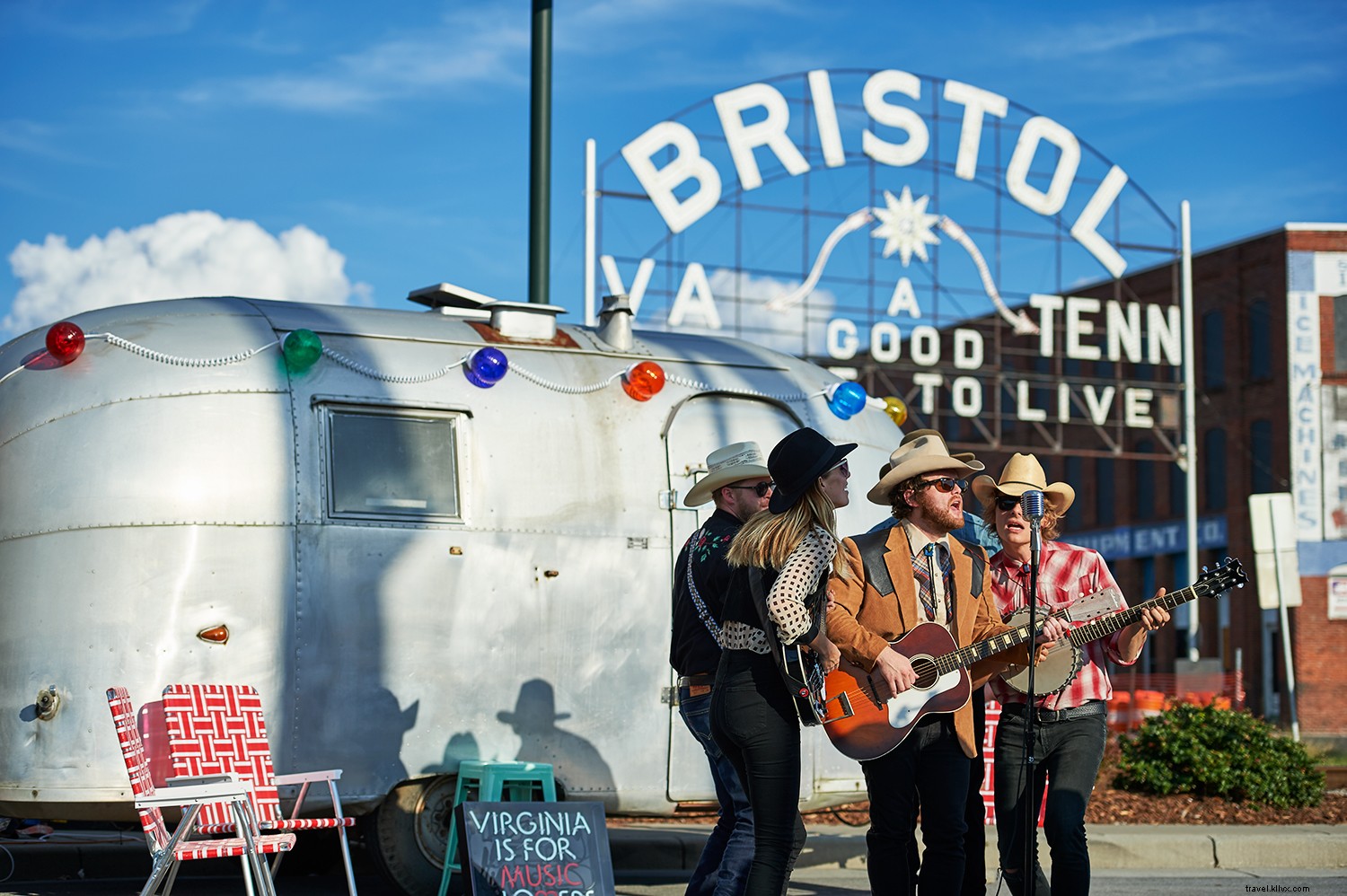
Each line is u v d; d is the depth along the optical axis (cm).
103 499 731
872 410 959
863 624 593
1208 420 3816
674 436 854
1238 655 2852
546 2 1146
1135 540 4075
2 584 733
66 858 884
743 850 620
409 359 800
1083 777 623
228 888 834
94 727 718
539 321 855
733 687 535
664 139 3028
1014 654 605
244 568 741
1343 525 3503
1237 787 1134
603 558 819
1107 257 3388
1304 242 3591
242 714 706
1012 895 638
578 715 802
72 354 749
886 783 579
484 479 799
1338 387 3559
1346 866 985
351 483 771
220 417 752
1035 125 3306
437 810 776
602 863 676
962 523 611
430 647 773
